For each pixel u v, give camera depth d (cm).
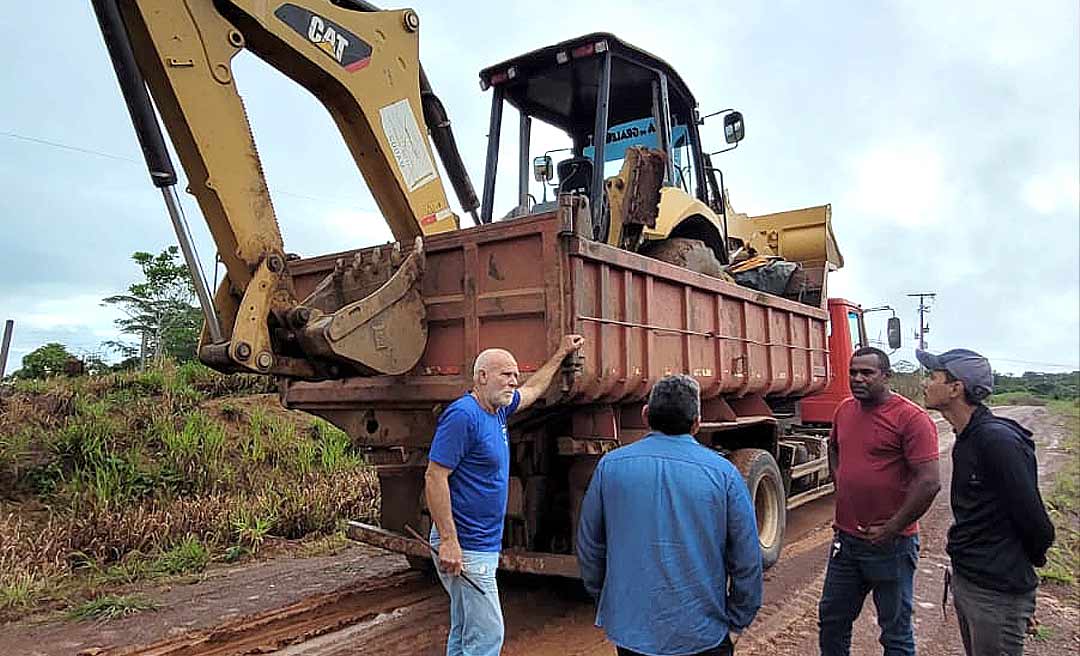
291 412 1216
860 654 479
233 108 430
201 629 536
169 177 409
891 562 378
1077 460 1563
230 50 431
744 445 698
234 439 1060
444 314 475
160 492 871
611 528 293
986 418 335
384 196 523
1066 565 724
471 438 374
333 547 792
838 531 398
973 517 332
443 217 534
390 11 518
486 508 381
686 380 306
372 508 898
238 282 448
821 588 624
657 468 288
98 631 538
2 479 832
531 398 399
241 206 428
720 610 282
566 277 431
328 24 481
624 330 480
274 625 538
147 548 758
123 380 1200
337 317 420
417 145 524
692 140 799
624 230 598
